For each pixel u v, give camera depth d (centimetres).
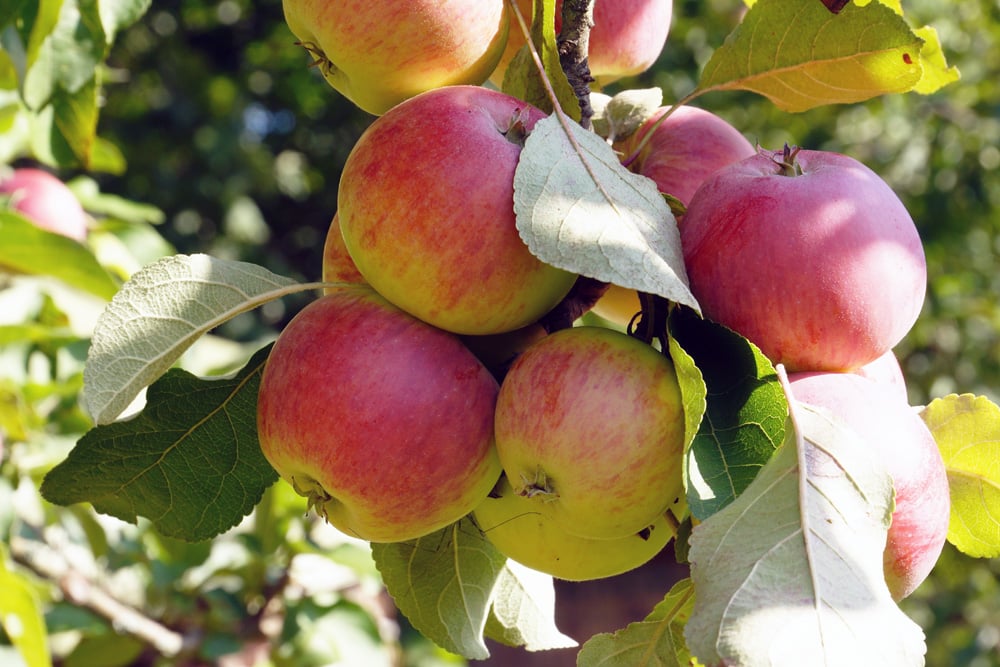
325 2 63
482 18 64
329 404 61
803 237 61
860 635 56
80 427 113
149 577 122
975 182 246
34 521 113
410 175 61
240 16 353
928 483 61
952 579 217
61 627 108
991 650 208
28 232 92
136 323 62
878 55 65
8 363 110
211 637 112
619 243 59
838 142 251
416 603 69
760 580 57
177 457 67
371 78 65
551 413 60
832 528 58
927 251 244
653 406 60
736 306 61
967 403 66
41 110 78
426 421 62
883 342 62
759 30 67
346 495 62
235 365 111
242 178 337
